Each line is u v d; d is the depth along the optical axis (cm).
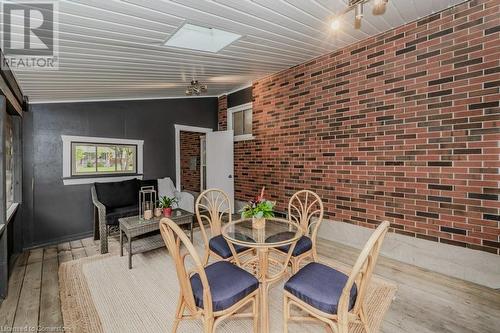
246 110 528
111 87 354
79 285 248
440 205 262
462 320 192
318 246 339
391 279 251
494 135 229
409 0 230
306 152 393
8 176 324
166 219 150
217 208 294
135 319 197
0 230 214
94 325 190
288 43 301
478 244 240
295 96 405
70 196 393
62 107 386
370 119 314
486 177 234
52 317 201
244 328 187
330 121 358
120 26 197
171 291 237
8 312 207
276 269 275
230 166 534
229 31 249
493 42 227
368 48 311
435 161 264
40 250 348
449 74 252
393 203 297
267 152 462
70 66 252
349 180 338
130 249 285
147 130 482
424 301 216
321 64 364
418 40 271
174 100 523
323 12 228
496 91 227
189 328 187
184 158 756
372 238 131
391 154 296
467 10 239
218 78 423
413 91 277
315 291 155
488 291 229
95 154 418
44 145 371
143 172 478
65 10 163
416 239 280
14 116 336
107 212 367
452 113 252
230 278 171
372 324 188
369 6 234
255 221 229
